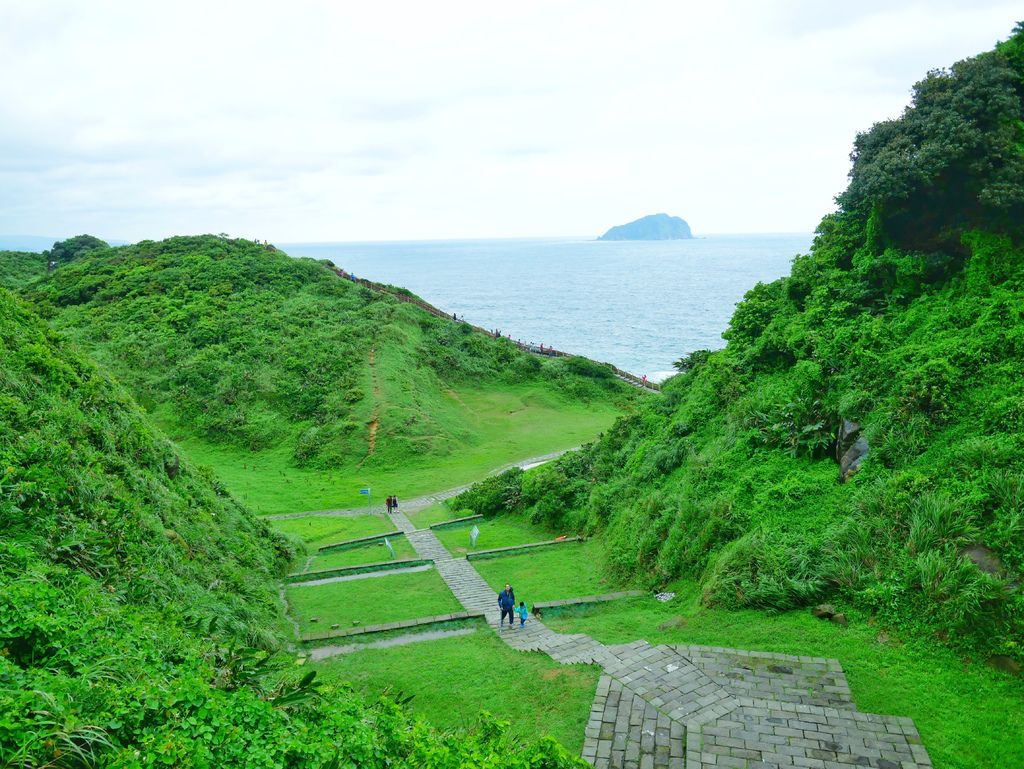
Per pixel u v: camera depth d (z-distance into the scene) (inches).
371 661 662.5
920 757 438.9
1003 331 732.0
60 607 370.3
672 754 461.1
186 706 306.8
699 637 623.2
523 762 365.4
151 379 1984.5
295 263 2736.2
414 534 1195.9
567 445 1866.4
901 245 944.3
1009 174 814.5
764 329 1084.5
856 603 606.5
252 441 1824.6
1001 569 549.0
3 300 876.0
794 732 470.6
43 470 540.1
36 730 243.3
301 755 306.0
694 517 808.3
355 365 2089.1
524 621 735.1
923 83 922.1
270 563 946.1
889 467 698.8
